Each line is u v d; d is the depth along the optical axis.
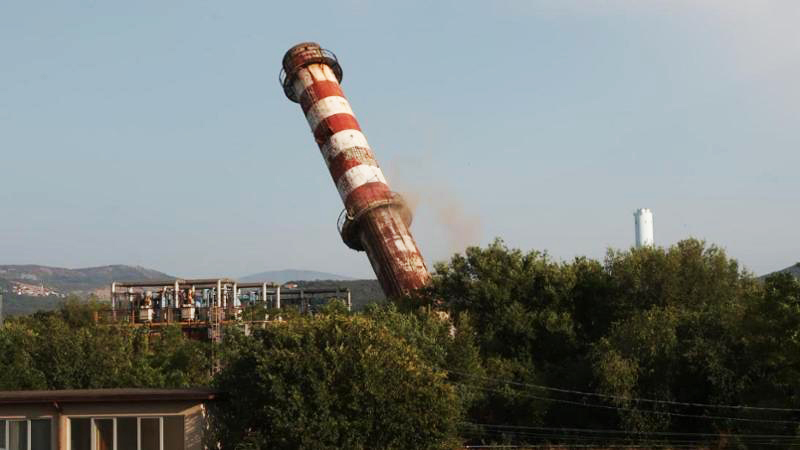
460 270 64.56
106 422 34.62
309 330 37.59
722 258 64.56
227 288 86.69
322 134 69.62
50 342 55.38
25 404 34.50
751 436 47.00
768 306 46.81
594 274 63.84
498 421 52.81
